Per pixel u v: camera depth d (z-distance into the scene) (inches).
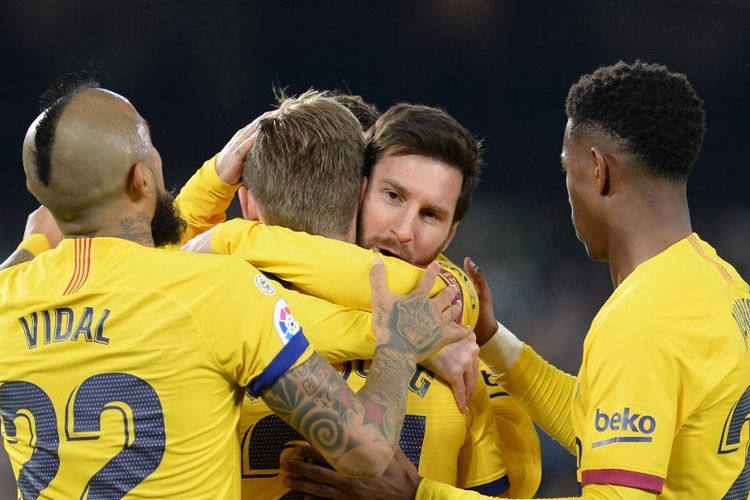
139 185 287.0
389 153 331.6
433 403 315.3
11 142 1225.4
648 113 303.1
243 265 279.1
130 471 270.5
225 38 1279.5
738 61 1354.6
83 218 284.2
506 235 1368.1
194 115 1277.1
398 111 341.7
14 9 1213.7
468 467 343.0
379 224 332.2
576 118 318.3
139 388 270.4
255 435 309.7
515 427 389.7
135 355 269.9
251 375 274.2
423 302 302.0
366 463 274.2
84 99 286.0
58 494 275.0
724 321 291.9
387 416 277.6
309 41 1302.9
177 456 270.7
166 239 302.0
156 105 1267.2
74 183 279.0
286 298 298.7
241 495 308.5
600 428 283.4
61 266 280.7
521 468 384.2
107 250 279.0
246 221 316.5
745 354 296.4
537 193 1375.5
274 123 321.1
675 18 1342.3
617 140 305.9
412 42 1330.0
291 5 1290.6
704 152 1379.2
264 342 272.5
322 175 313.7
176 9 1256.8
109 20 1242.0
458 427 322.0
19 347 278.2
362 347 298.5
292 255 302.4
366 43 1322.6
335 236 317.7
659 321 284.0
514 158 1371.8
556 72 1355.8
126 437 270.2
